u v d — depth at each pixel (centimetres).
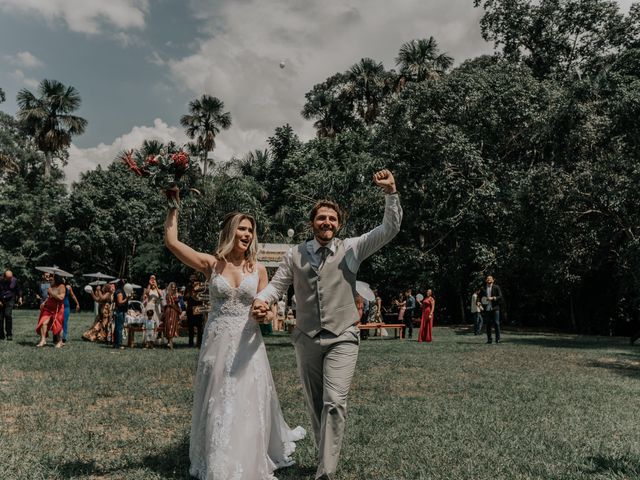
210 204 2500
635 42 2825
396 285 3062
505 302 2934
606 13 2862
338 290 373
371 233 384
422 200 2888
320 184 2769
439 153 2566
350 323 373
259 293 389
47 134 4125
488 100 2562
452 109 2655
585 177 2027
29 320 2484
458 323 3259
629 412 626
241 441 360
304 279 377
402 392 748
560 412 618
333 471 348
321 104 4231
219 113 4488
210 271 409
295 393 717
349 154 3419
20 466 393
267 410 390
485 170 2569
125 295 1430
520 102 2497
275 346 1445
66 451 437
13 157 4378
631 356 1270
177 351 1322
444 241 3062
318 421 394
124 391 710
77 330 2020
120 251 4081
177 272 3894
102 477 381
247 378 380
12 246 3984
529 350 1400
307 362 380
